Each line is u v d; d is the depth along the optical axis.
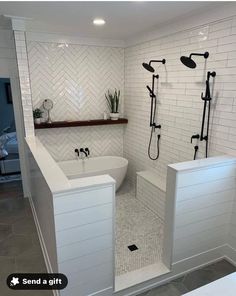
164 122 3.25
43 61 3.61
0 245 2.67
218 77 2.34
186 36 2.69
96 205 1.67
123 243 2.65
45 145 3.91
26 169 3.71
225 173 2.20
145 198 3.47
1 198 3.80
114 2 2.13
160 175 3.48
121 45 4.02
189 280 2.18
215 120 2.43
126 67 4.08
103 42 3.89
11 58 3.30
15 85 3.40
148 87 3.32
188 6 2.21
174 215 2.04
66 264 1.69
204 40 2.46
